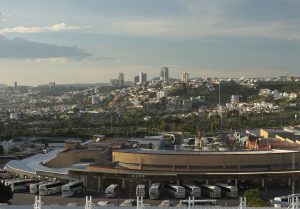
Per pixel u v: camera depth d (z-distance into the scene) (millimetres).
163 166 175000
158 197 153750
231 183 168375
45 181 177000
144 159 177375
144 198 155625
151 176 166750
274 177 167750
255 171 173000
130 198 154125
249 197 129500
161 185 166250
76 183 164250
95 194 163750
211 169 173125
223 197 154875
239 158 174000
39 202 67812
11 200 149000
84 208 72312
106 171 171000
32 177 190500
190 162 173625
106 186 174125
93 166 175500
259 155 175500
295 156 181375
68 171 179250
